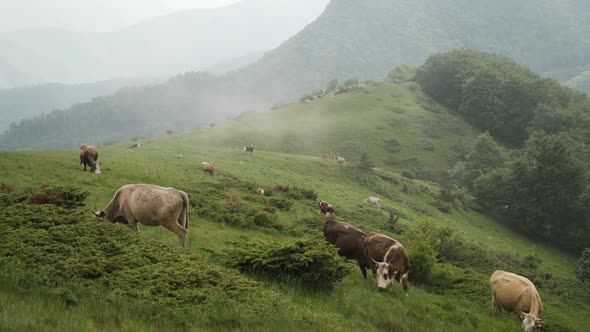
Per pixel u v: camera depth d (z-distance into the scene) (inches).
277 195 1533.0
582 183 2751.0
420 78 5541.3
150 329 326.0
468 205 2832.2
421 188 2728.8
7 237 426.6
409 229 1067.3
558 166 2721.5
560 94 4845.0
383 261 646.5
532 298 624.7
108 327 313.3
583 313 1197.1
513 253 2053.4
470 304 732.7
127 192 563.2
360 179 2509.8
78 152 1770.4
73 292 353.7
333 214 1444.4
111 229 502.3
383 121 4323.3
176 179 1378.0
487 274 1123.9
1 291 326.6
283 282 504.4
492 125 4495.6
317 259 513.0
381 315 489.7
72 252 420.5
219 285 425.4
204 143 3393.2
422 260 789.2
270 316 390.0
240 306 389.1
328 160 2723.9
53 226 480.4
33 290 342.3
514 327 584.7
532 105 4500.5
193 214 934.4
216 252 569.3
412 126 4325.8
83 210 658.2
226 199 1161.4
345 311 474.0
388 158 3690.9
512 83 4611.2
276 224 1018.7
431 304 626.5
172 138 3476.9
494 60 5418.3
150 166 1562.5
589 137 3742.6
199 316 361.4
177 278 417.4
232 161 2114.9
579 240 2618.1
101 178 1115.3
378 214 1797.5
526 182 2763.3
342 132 4028.1
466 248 1315.2
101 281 381.7
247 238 779.4
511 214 2810.0
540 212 2696.9
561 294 1369.3
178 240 619.5
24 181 938.7
